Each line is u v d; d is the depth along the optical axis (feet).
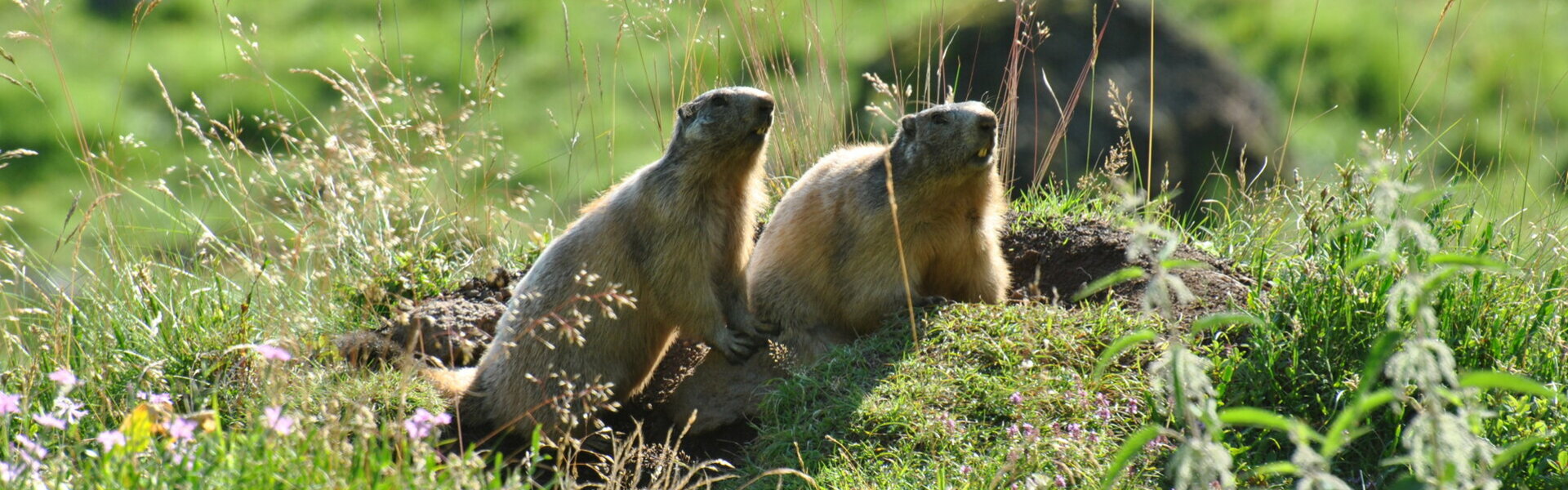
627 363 35.94
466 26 91.40
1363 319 30.60
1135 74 69.97
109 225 40.70
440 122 42.98
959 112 34.12
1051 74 67.62
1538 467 27.81
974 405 30.94
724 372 35.73
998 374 31.91
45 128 80.59
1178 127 69.15
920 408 30.86
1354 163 33.94
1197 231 44.04
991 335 33.19
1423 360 17.88
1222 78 72.90
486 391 35.65
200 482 21.90
